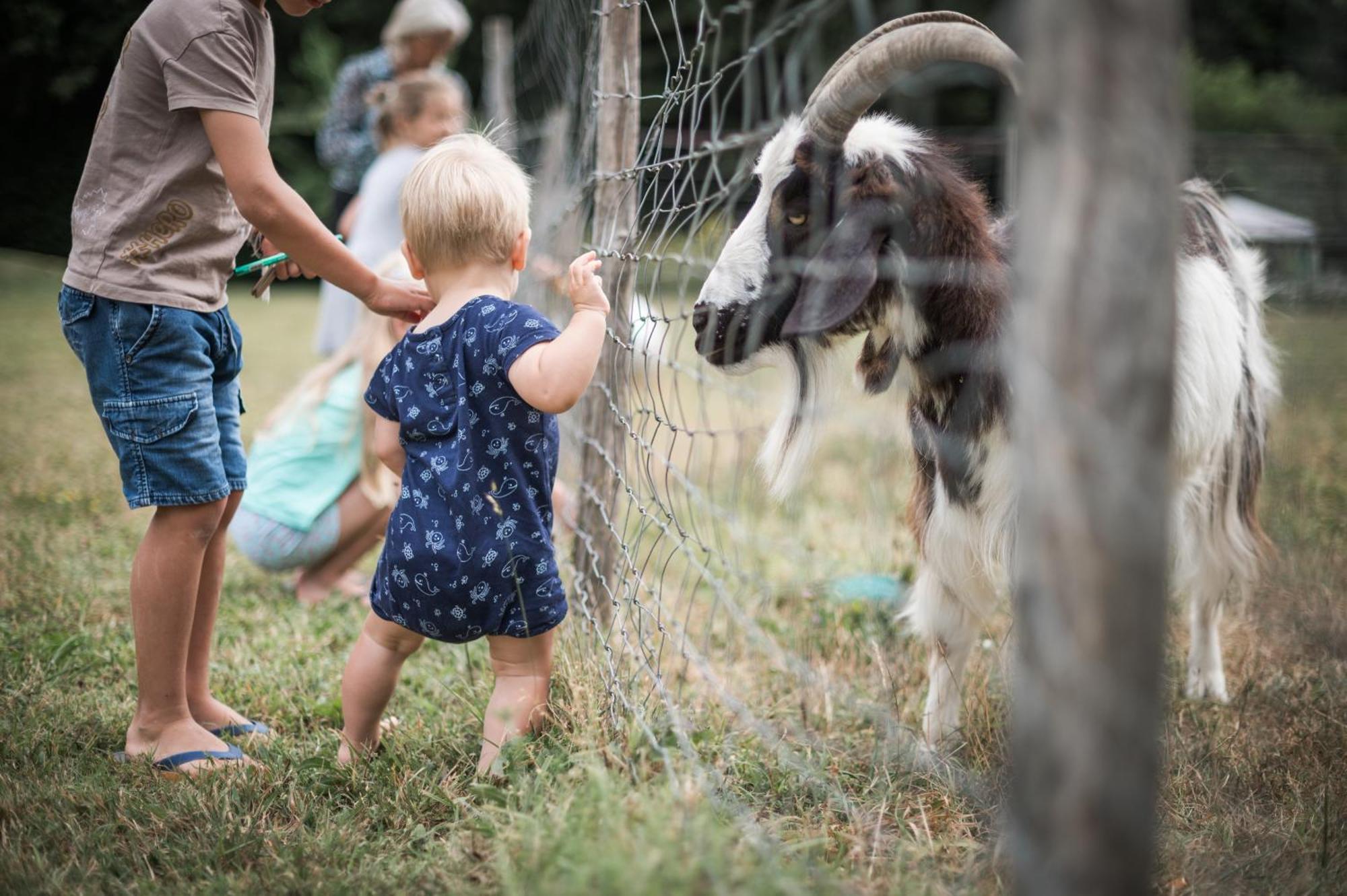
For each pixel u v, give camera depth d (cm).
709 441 614
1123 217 112
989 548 244
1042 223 116
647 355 258
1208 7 1337
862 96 224
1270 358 359
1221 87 1252
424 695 292
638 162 313
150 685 253
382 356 374
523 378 221
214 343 254
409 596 232
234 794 228
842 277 225
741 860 171
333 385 389
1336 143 1107
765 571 415
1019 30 128
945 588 266
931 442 251
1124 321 114
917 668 318
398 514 234
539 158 728
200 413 246
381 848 207
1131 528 116
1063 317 115
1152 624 118
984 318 233
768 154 240
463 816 217
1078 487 116
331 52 1778
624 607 310
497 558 228
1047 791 122
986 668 284
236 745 265
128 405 241
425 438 234
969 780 231
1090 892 120
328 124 616
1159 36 110
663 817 177
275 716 284
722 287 242
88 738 261
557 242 484
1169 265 114
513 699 240
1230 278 310
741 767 236
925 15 223
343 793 233
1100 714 118
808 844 187
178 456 243
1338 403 516
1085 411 115
